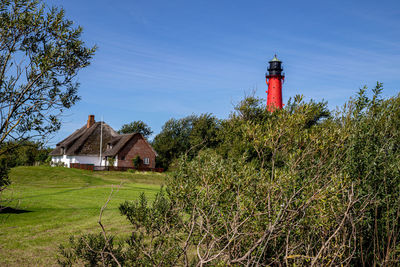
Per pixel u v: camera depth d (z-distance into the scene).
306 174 5.51
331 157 5.65
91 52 6.24
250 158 7.25
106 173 47.44
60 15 6.03
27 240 10.40
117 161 60.19
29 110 5.98
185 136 75.62
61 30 5.97
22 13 5.81
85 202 18.66
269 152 5.58
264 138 5.19
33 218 13.70
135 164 60.38
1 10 5.75
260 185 4.79
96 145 66.00
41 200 18.81
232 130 10.88
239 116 12.50
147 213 5.64
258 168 5.75
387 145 6.05
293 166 4.89
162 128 79.31
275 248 5.07
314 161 5.50
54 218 13.83
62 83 6.14
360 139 5.95
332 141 5.31
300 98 5.20
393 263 5.28
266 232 4.23
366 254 5.63
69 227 12.12
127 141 61.31
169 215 5.50
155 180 43.00
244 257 4.21
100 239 5.72
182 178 5.44
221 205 5.05
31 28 5.88
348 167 5.54
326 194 4.46
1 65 5.70
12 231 11.49
